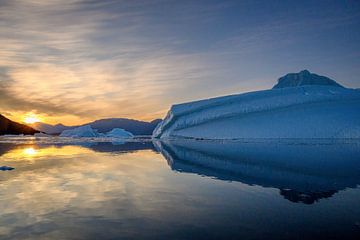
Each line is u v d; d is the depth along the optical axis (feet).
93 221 19.62
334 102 135.03
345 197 25.27
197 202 24.18
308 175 36.45
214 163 49.47
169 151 75.10
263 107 139.85
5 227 18.69
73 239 16.71
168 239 16.38
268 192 27.55
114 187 30.35
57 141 145.59
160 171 40.98
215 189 29.12
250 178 35.04
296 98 139.95
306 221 19.04
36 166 46.32
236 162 50.44
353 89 144.97
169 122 158.10
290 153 64.75
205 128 141.79
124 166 46.14
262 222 19.01
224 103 148.25
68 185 31.42
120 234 17.25
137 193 27.55
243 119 139.03
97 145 105.50
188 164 48.47
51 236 17.17
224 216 20.35
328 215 20.26
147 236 16.87
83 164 48.70
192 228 18.04
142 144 110.22
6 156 63.41
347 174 36.78
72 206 23.27
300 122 128.26
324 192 27.22
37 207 23.09
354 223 18.53
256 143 106.42
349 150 70.23
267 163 48.24
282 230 17.49
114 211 21.83
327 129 122.31
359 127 118.52
